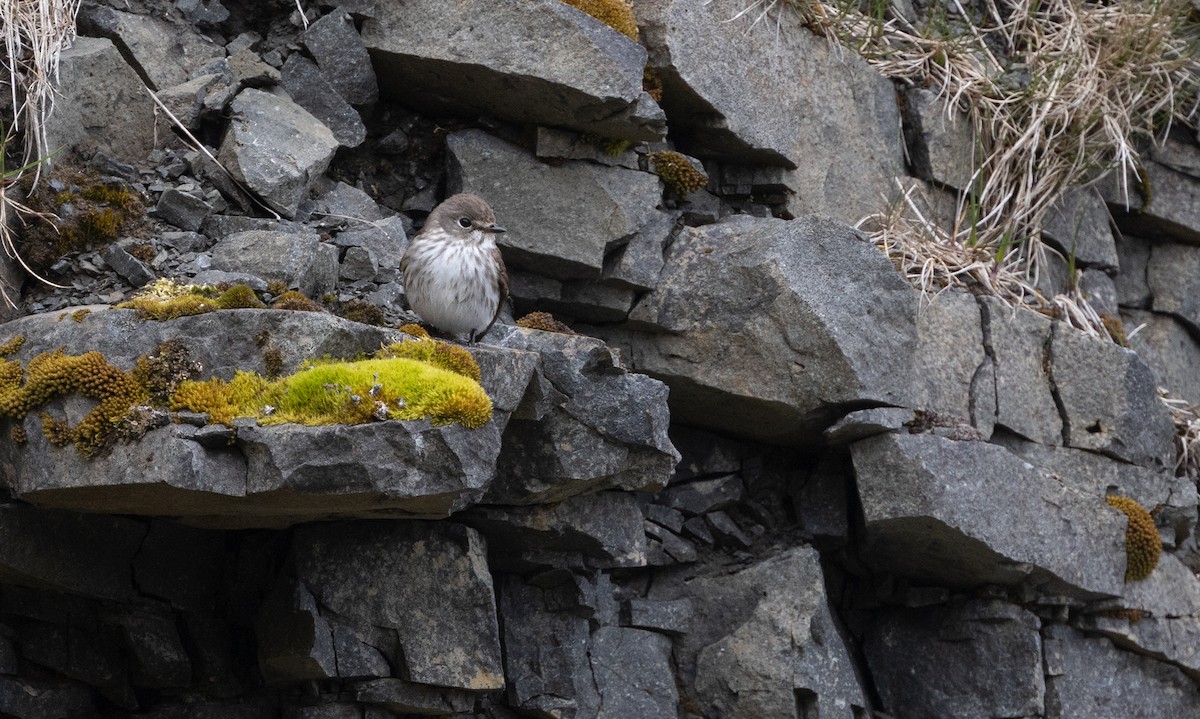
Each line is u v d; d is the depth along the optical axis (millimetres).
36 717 9492
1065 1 15852
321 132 11188
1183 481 13734
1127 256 15984
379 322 10047
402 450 8148
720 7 12812
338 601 9781
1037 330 13234
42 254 9883
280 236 10055
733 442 12859
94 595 9523
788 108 13297
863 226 13719
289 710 9922
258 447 8117
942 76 14812
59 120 10211
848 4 14133
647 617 12016
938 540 12039
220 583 10203
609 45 11445
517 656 10883
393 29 11711
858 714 12242
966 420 12531
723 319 11781
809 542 12758
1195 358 16016
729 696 11961
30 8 10469
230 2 11602
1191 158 15891
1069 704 12641
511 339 10156
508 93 11602
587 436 9977
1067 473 13039
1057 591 12609
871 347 11727
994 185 14656
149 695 10094
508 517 10164
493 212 11414
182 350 8445
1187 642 13344
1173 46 15852
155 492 8273
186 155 10617
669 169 12320
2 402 8414
